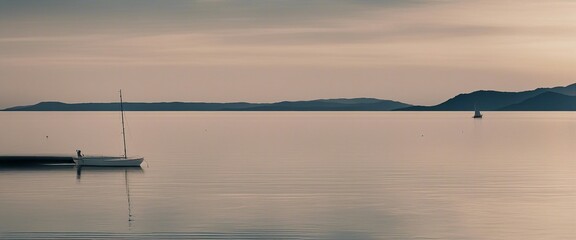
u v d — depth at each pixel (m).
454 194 56.25
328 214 48.00
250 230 43.56
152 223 45.59
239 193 57.19
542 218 46.47
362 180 65.50
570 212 48.34
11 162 86.12
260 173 71.94
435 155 97.19
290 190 58.72
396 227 44.09
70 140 147.62
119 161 80.00
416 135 163.00
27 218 47.09
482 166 79.75
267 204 51.78
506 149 111.06
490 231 42.94
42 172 74.75
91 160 80.62
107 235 42.56
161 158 92.00
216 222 45.72
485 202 52.34
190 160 88.62
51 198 55.44
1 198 55.38
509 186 61.16
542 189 59.16
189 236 42.22
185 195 56.38
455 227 43.97
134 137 156.25
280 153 100.56
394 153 100.75
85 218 47.12
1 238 41.88
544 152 103.50
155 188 60.75
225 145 121.50
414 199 53.81
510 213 48.09
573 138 147.62
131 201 53.69
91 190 59.91
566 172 73.00
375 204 51.66
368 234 42.38
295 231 43.19
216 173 72.25
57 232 43.25
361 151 105.00
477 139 143.25
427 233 42.50
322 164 81.94
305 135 162.25
